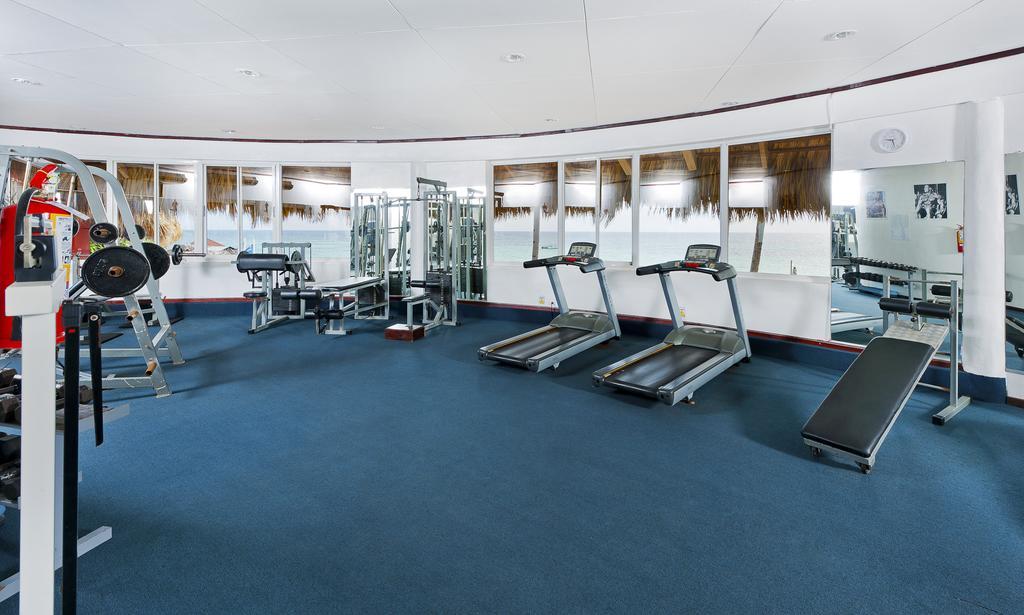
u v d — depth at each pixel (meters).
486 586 2.03
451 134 7.41
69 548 1.33
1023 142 3.85
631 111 5.91
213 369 5.13
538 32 3.62
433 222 7.95
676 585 2.04
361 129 7.02
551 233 7.56
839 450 2.99
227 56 4.13
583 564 2.17
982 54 3.97
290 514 2.52
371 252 7.96
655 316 6.71
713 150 6.18
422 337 6.71
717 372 4.59
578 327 6.22
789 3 3.15
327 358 5.61
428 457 3.18
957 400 3.93
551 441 3.44
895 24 3.44
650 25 3.49
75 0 3.15
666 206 6.61
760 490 2.79
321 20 3.43
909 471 3.00
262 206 8.10
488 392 4.47
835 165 4.95
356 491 2.75
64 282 1.24
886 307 3.89
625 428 3.67
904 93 4.45
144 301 7.88
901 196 4.50
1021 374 4.05
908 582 2.06
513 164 7.63
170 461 3.08
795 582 2.06
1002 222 4.00
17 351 4.64
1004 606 1.93
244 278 8.19
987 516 2.53
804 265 5.49
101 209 4.10
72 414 1.33
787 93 5.11
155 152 7.59
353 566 2.14
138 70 4.48
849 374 3.54
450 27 3.55
